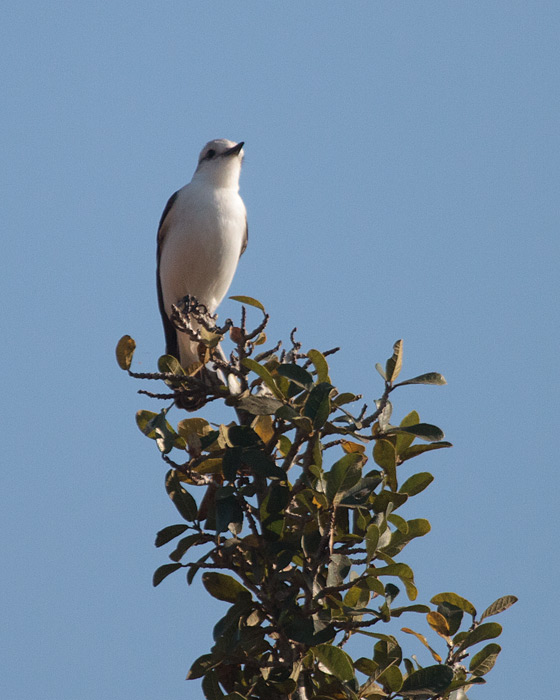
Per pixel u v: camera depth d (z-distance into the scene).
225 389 9.05
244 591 8.12
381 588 7.20
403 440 8.40
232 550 7.87
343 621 7.55
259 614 7.92
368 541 7.20
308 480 7.52
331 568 7.25
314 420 7.69
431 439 8.00
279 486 7.95
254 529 7.93
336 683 7.66
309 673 7.89
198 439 8.53
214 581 8.31
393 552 7.83
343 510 8.06
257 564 7.89
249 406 7.88
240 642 7.67
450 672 7.42
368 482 7.72
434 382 8.34
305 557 7.62
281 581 7.84
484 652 7.94
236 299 9.39
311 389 7.84
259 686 7.59
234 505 7.89
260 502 8.24
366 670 7.80
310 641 7.21
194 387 9.06
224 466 7.96
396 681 7.42
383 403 8.28
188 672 7.68
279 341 9.49
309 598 7.31
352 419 8.16
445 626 8.07
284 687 7.52
